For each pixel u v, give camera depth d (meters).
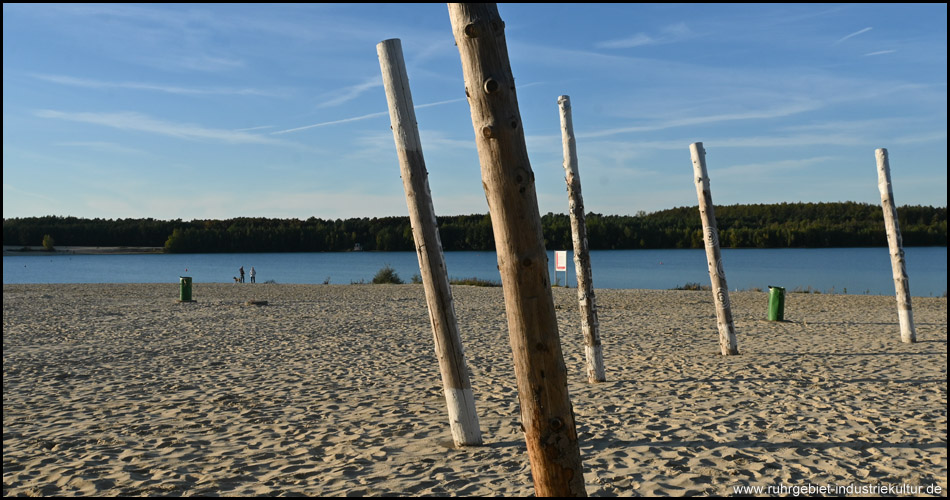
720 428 6.42
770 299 17.38
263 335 14.95
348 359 11.52
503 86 3.14
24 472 5.29
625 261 86.00
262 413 7.42
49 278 59.12
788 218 135.62
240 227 141.25
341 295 28.58
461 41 3.20
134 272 71.25
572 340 13.84
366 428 6.70
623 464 5.32
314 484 4.93
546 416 3.21
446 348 6.00
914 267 62.31
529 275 3.18
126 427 6.79
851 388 8.37
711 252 11.48
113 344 13.37
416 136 5.80
